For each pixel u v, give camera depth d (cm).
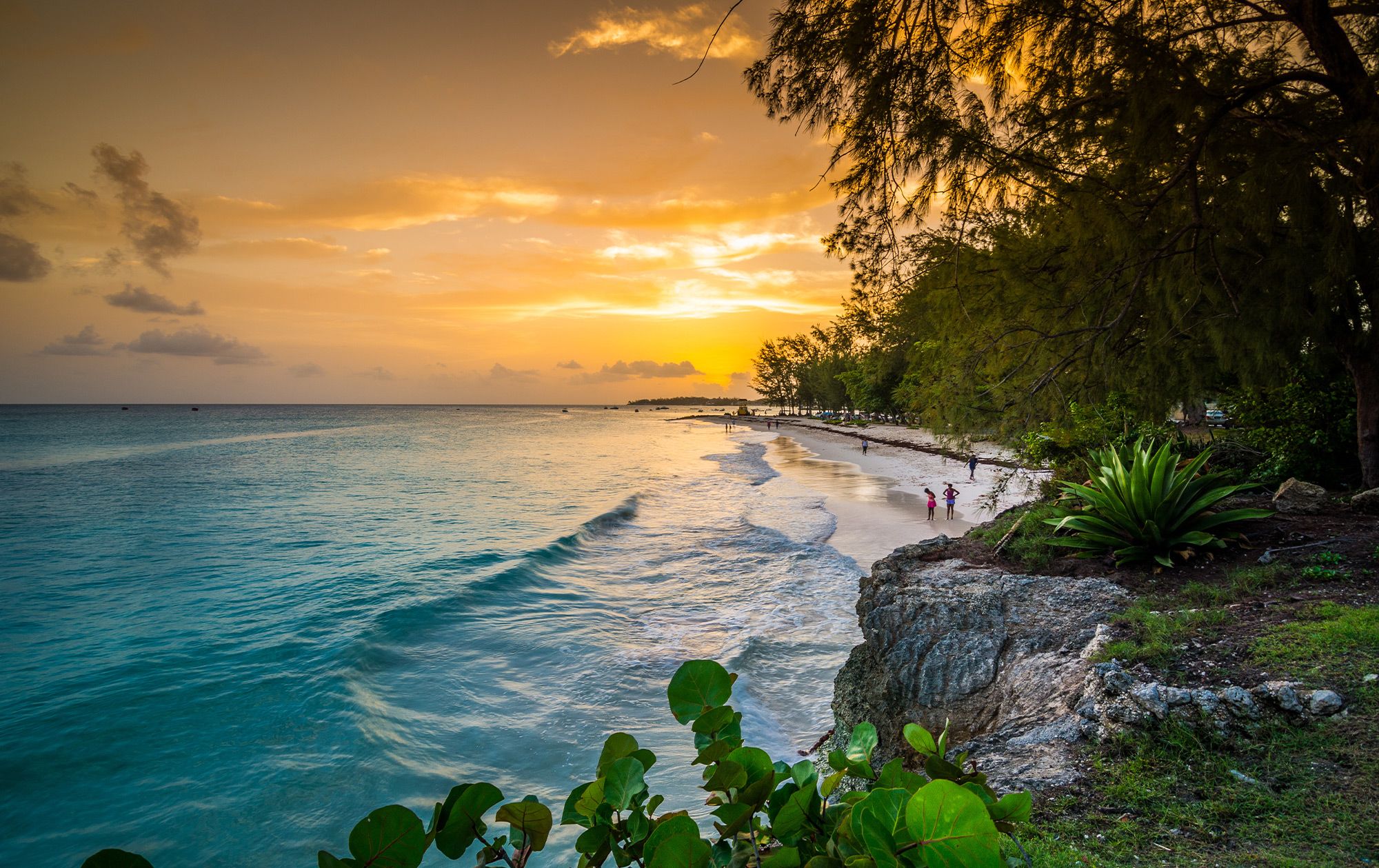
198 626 1538
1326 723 390
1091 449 993
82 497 3678
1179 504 756
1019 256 864
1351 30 746
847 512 2770
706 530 2559
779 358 15112
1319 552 667
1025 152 706
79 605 1745
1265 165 648
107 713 1085
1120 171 728
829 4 596
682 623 1460
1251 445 1033
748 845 114
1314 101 682
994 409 965
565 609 1583
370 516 3036
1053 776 401
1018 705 547
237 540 2542
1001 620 668
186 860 755
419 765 901
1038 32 655
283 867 741
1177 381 898
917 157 650
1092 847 322
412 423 14225
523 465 5466
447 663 1256
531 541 2384
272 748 965
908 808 83
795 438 8650
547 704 1074
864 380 5850
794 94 633
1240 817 333
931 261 902
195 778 894
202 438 8981
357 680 1180
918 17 600
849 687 763
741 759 117
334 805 830
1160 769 384
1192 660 487
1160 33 663
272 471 4981
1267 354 753
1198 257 739
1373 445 835
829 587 1661
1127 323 855
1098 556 773
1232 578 638
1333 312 771
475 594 1688
